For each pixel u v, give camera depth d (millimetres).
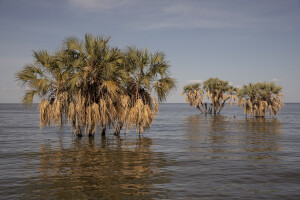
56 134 23547
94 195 7336
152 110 20344
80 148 15734
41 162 11734
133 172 9922
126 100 19438
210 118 51812
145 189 7887
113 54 18484
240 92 53312
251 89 52469
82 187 8047
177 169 10477
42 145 16953
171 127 31938
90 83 19266
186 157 13070
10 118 50906
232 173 9875
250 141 19391
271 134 24109
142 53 19906
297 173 9891
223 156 13375
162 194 7457
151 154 13867
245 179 9047
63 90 18766
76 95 18531
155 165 11188
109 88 18609
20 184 8336
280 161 12125
